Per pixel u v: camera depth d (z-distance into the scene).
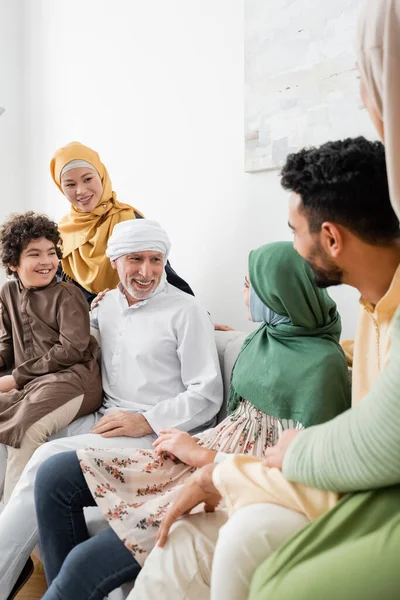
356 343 1.29
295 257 1.56
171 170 3.10
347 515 0.94
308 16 2.34
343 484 0.96
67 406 1.99
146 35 3.22
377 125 1.07
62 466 1.50
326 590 0.88
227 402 1.90
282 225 2.54
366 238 1.12
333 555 0.91
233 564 1.02
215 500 1.28
